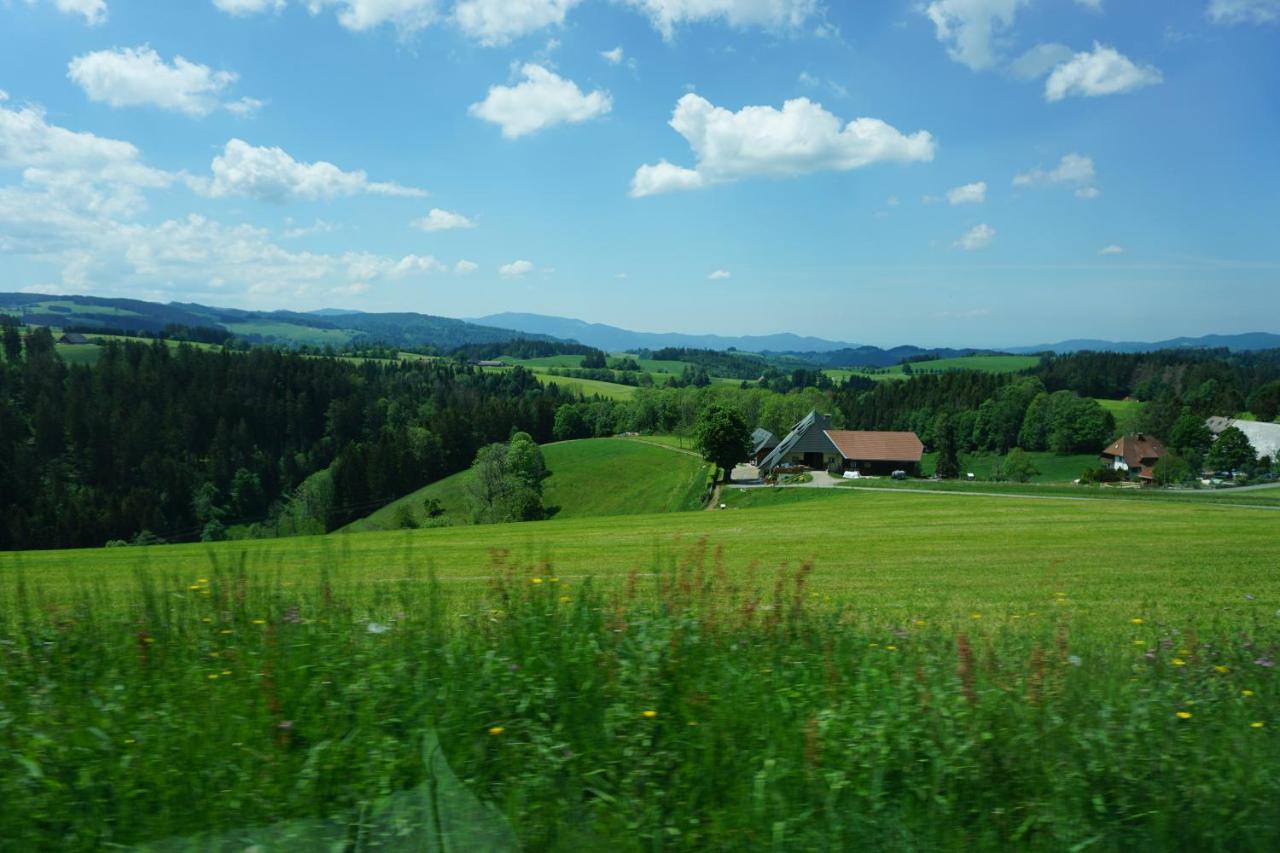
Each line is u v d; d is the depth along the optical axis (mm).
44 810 3434
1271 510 39031
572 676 4730
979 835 3580
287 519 87375
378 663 4859
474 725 4176
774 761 3918
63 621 5875
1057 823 3652
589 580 6891
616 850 3359
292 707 4363
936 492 56875
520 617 5633
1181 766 4059
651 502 82438
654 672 4758
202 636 5562
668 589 6496
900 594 13867
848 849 3428
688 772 3918
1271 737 4418
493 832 3373
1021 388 129250
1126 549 22828
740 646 5473
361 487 95500
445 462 109625
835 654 5434
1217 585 15422
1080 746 4156
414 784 3666
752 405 127625
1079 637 7195
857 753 4012
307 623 5742
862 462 105188
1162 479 94625
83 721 4152
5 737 3949
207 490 94500
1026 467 106812
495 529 40281
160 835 3297
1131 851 3561
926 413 140375
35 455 93688
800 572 7496
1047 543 25031
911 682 4812
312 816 3432
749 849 3418
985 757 4031
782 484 80125
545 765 3889
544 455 104875
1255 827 3664
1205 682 5203
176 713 4270
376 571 15016
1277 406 120062
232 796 3539
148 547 30531
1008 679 5004
